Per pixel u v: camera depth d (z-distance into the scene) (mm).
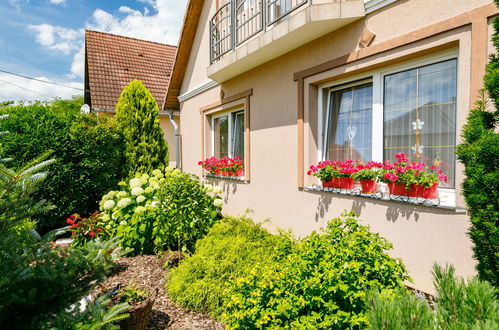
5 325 1659
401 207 2936
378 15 3172
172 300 3227
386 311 1284
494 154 1650
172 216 4188
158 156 7938
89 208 6992
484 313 1214
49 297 1714
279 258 2734
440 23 2627
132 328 2436
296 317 2051
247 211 4719
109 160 7168
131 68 12523
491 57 1889
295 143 4348
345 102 3846
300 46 4180
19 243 1760
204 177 7254
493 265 1661
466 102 2486
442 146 2836
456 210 2504
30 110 6359
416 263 2816
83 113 7410
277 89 4672
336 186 3678
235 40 5238
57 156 6207
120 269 4043
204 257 3426
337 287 1910
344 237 2291
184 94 8195
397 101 3215
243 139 6191
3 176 1680
